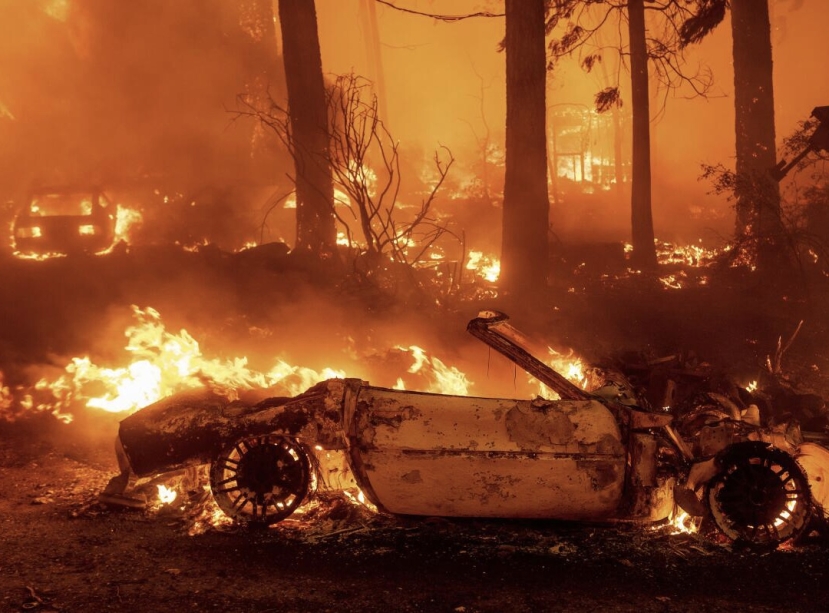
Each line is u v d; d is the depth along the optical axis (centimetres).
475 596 397
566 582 417
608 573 430
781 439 505
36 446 691
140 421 513
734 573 433
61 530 487
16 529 487
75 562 434
